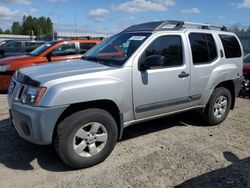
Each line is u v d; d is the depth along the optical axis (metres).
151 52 4.27
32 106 3.40
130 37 4.57
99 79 3.70
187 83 4.73
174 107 4.68
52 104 3.35
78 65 4.11
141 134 4.98
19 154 4.09
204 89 5.06
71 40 9.20
